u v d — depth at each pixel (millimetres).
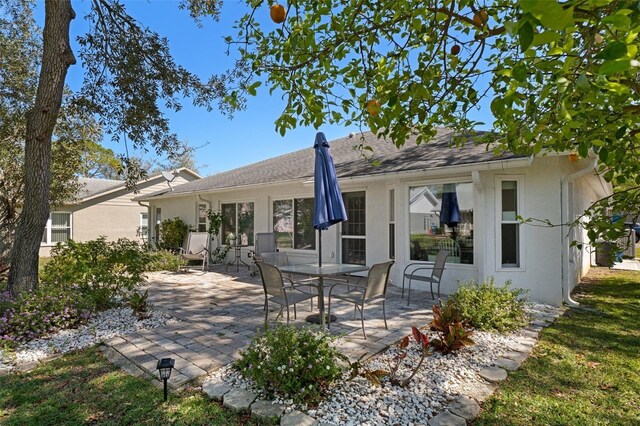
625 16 1069
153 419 2762
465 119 3297
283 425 2592
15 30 9070
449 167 6324
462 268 6770
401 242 7562
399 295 6953
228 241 12375
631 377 3422
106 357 3973
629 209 2811
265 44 2945
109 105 7367
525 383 3289
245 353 3525
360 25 3035
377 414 2729
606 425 2666
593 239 2789
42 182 5691
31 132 5617
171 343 4305
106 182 22031
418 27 2479
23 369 3684
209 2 7039
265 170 12508
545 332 4695
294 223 10180
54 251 6648
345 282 6277
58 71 5637
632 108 2172
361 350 3998
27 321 4496
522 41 1130
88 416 2811
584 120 2189
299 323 5129
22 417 2797
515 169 6504
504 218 6582
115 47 7133
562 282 6215
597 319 5301
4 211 9914
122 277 6070
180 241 14062
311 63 2920
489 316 4691
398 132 2848
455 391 3107
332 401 2906
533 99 2045
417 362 3691
